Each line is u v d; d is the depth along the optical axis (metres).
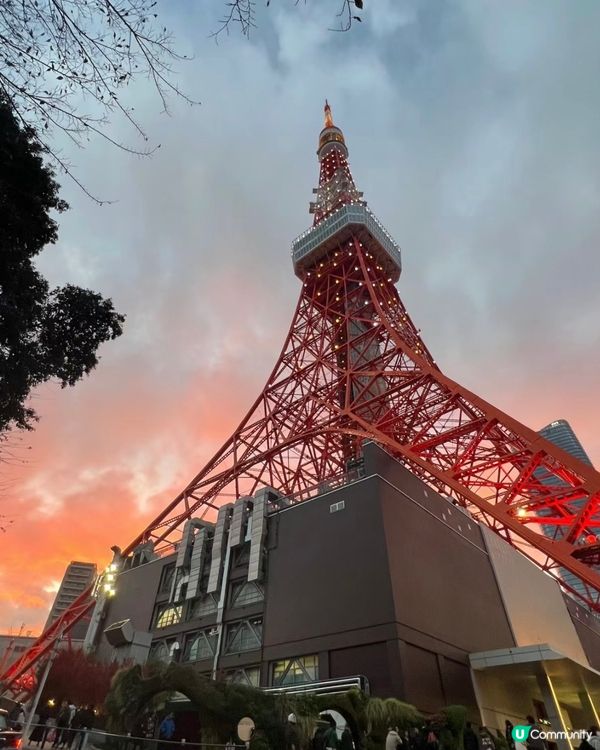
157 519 63.19
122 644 40.34
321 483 44.12
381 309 63.03
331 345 66.88
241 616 41.41
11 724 21.61
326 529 39.47
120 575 59.03
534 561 57.47
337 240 76.75
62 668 36.19
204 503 59.31
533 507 36.66
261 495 46.78
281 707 21.00
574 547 32.03
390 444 45.56
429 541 39.94
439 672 32.34
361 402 54.66
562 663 33.75
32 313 12.96
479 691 34.59
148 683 21.27
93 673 35.69
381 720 23.42
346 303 70.25
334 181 95.38
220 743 19.48
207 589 46.12
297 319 74.88
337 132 111.06
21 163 11.82
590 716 43.59
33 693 36.03
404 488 41.41
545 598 54.38
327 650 33.38
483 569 45.41
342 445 59.34
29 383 13.02
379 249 76.44
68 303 13.84
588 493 34.00
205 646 42.88
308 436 55.34
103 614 55.94
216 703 20.06
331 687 31.12
